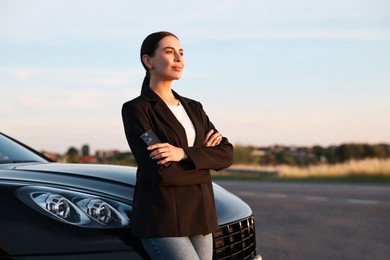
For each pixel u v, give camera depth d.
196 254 2.54
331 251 6.08
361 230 7.42
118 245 2.62
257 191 13.40
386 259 5.72
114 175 3.44
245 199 11.34
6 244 2.49
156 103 2.58
